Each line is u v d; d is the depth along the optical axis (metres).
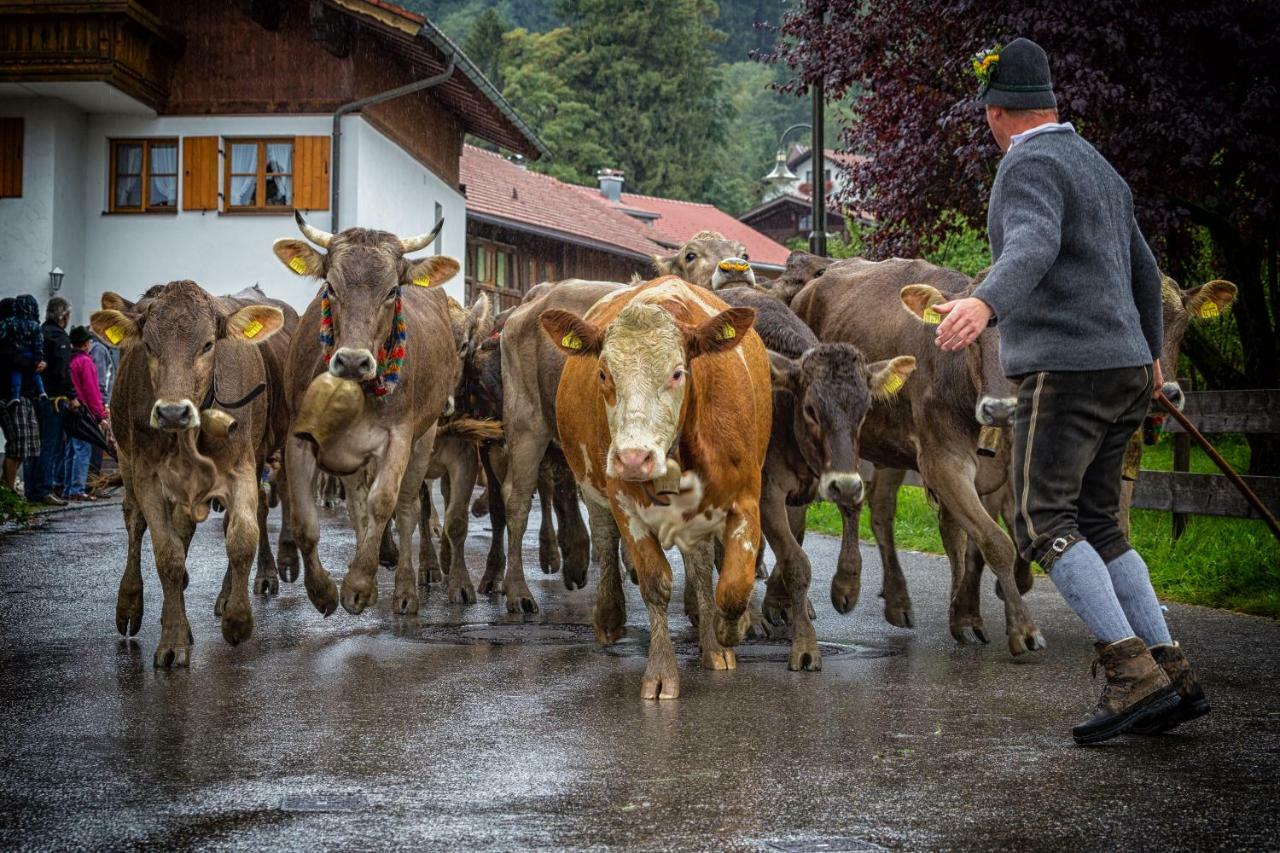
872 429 8.50
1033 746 5.25
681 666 7.17
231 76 27.23
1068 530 5.34
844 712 5.93
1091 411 5.36
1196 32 14.04
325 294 8.56
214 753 5.20
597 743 5.35
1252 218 15.01
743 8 125.69
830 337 9.43
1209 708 5.40
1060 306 5.40
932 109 15.45
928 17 15.12
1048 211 5.31
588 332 6.12
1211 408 11.43
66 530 14.15
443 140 33.88
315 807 4.45
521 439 9.63
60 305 16.59
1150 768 4.89
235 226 27.31
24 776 4.86
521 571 9.55
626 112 74.44
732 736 5.46
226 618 7.59
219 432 7.51
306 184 27.09
